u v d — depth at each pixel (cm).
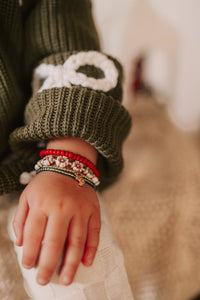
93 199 23
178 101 75
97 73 27
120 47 57
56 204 22
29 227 21
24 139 25
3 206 29
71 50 29
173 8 60
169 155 42
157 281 33
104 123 25
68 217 22
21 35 30
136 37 57
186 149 45
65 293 22
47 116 24
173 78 71
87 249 22
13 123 29
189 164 41
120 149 26
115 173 28
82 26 31
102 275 23
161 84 73
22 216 22
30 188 23
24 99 30
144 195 36
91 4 36
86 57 27
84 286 22
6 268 28
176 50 65
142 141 44
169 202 36
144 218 34
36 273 21
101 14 59
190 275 37
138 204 35
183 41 65
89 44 31
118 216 34
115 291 23
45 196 22
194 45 66
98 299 22
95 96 24
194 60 68
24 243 21
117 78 27
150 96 68
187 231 37
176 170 40
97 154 26
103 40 59
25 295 27
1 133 28
